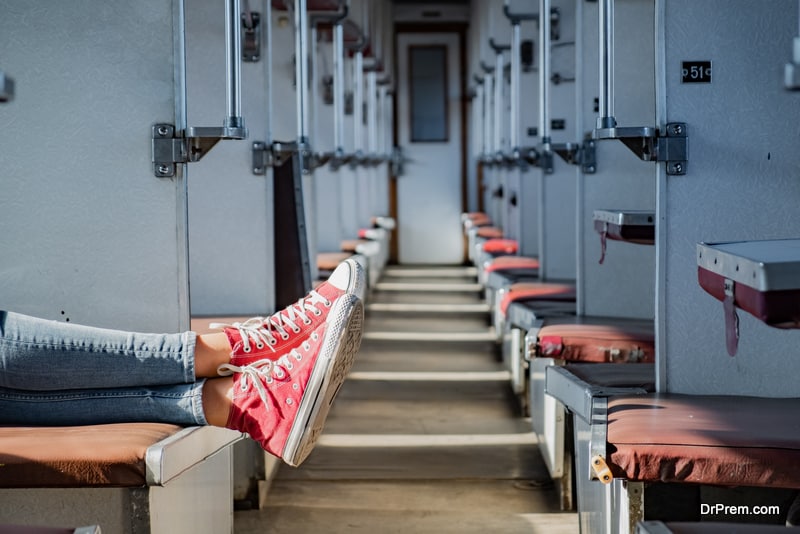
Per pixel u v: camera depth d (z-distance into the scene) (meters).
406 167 10.53
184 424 2.15
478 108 8.88
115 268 2.46
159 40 2.42
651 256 3.54
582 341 2.88
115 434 1.92
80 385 2.13
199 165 3.52
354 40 6.43
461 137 10.47
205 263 3.55
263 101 3.52
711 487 1.86
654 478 1.78
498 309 5.13
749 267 1.42
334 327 2.12
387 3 9.44
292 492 3.11
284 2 4.48
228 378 2.18
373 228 8.90
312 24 5.39
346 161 6.16
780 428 1.86
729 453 1.75
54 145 2.44
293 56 4.57
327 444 3.65
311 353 2.13
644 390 2.27
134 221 2.46
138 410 2.13
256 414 2.14
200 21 3.42
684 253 2.30
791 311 1.38
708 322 2.30
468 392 4.49
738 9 2.26
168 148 2.43
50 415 2.12
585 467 2.32
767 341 2.29
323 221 6.51
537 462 3.40
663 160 2.28
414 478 3.24
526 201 5.86
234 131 2.40
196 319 3.34
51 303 2.47
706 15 2.26
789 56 2.26
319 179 6.50
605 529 2.09
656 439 1.79
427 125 10.48
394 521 2.84
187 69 3.43
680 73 2.27
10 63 2.42
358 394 4.46
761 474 1.74
